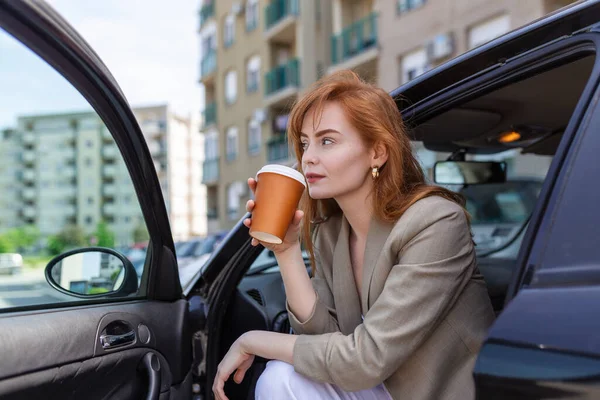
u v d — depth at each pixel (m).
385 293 1.12
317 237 1.49
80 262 1.30
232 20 26.47
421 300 1.09
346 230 1.38
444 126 2.01
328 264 1.45
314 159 1.26
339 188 1.26
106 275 1.35
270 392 1.26
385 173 1.24
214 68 27.89
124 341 1.29
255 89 24.58
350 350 1.12
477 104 1.82
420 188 1.25
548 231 0.86
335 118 1.24
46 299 1.19
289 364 1.27
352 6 18.91
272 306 1.89
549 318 0.77
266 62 23.72
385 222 1.25
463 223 1.18
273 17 23.06
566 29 1.05
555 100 1.80
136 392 1.35
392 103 1.30
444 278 1.11
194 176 76.19
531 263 0.86
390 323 1.09
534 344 0.77
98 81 1.12
